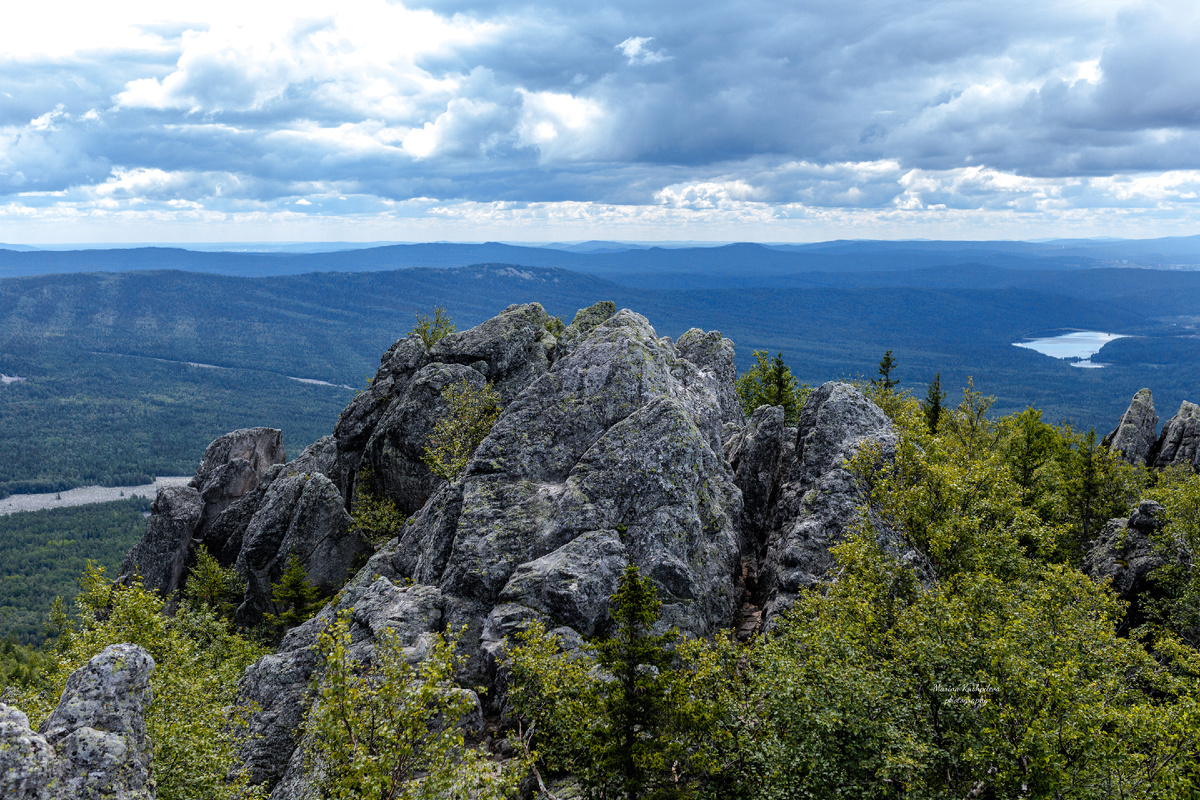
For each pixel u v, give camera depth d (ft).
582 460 156.35
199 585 227.61
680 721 84.48
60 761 76.69
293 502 232.53
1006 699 79.87
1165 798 71.67
